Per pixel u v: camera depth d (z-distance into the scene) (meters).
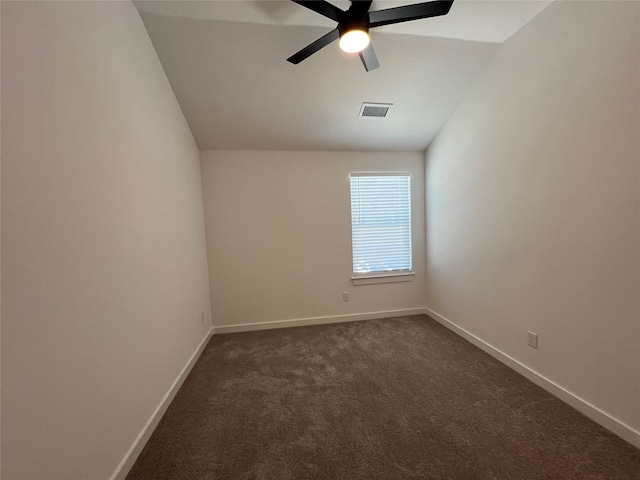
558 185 1.68
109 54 1.37
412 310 3.45
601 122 1.43
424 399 1.80
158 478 1.28
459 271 2.77
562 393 1.72
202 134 2.76
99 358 1.17
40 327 0.90
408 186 3.40
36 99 0.92
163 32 1.81
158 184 1.87
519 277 2.02
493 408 1.68
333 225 3.26
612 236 1.40
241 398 1.88
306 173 3.18
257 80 2.23
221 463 1.35
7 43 0.83
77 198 1.09
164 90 2.05
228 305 3.12
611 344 1.43
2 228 0.79
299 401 1.83
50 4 1.00
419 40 1.98
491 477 1.22
